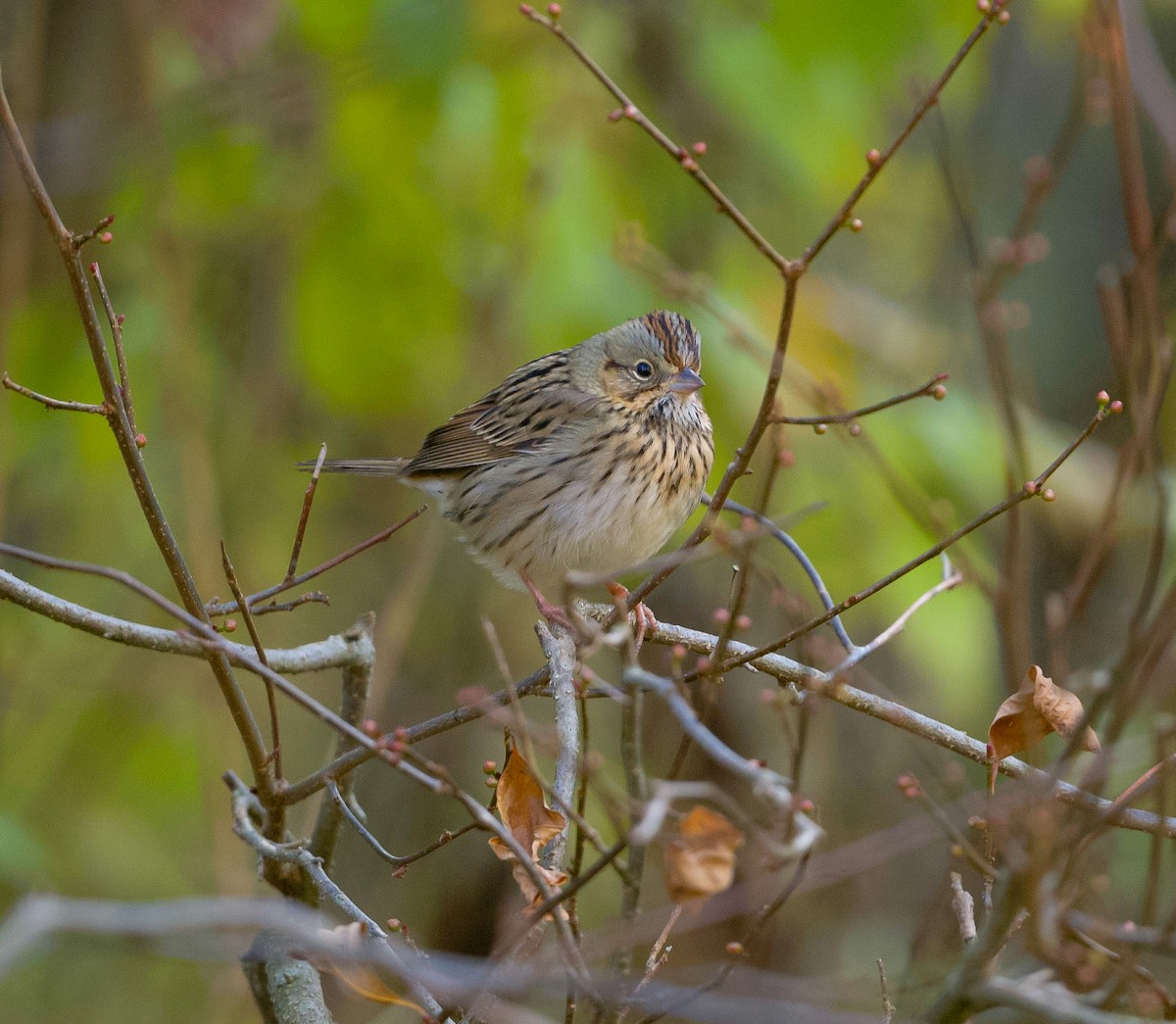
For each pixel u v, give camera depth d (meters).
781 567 11.80
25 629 13.25
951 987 5.58
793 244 13.16
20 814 12.70
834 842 13.44
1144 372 7.81
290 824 13.58
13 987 13.32
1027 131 16.25
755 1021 5.29
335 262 11.73
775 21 11.24
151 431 12.95
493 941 13.48
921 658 11.78
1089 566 7.68
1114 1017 5.25
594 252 11.62
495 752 14.01
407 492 14.46
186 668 13.71
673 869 5.04
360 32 11.49
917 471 11.77
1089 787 6.30
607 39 11.91
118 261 12.42
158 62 12.70
